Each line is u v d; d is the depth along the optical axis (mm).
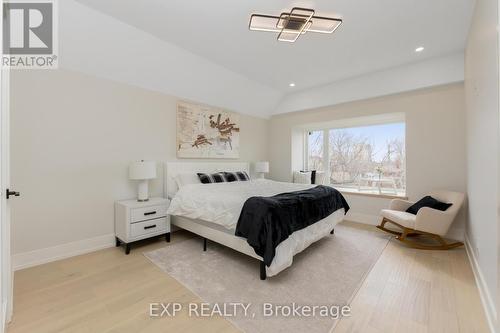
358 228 3703
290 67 3463
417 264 2408
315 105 4430
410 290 1930
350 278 2127
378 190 4367
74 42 2363
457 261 2482
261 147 5309
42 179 2408
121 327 1497
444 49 2916
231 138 4543
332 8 2125
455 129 3156
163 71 3156
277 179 5387
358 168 4645
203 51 2977
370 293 1888
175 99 3631
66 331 1459
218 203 2545
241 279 2107
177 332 1455
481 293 1812
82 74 2662
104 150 2857
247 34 2580
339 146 4918
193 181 3533
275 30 2285
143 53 2791
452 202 2904
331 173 5043
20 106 2266
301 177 4949
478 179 2098
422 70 3242
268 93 4562
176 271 2252
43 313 1623
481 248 1934
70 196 2594
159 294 1867
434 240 3105
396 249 2822
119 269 2289
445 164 3240
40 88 2379
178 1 2037
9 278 1511
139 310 1666
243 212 2207
